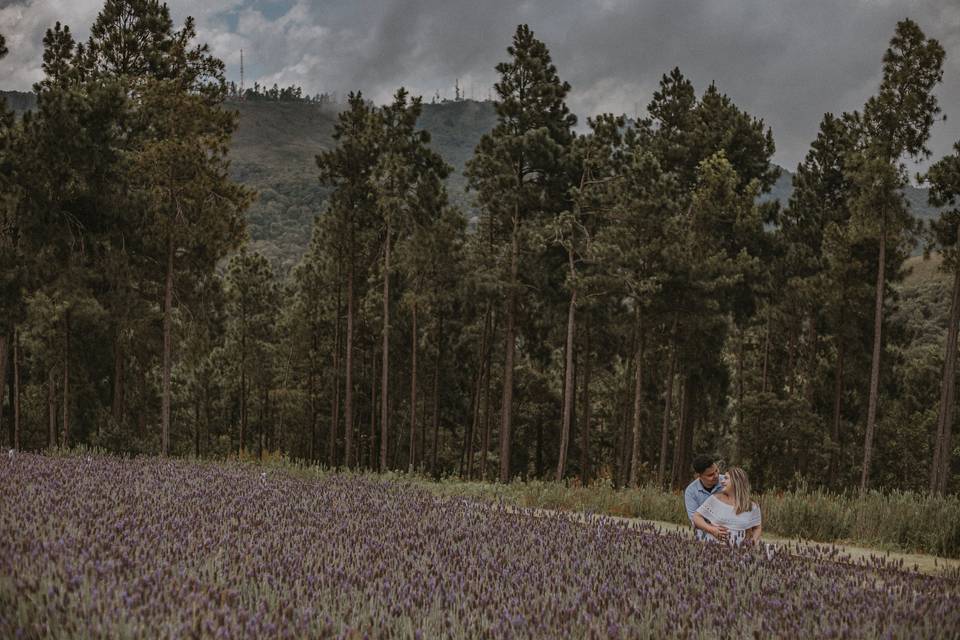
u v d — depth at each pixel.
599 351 49.12
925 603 6.38
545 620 5.45
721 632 5.49
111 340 39.28
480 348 50.91
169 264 32.72
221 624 4.77
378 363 58.88
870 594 6.82
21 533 6.77
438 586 6.18
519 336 51.53
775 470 46.56
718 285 38.09
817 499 15.82
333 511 10.47
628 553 8.47
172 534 7.63
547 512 13.14
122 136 33.94
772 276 46.88
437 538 8.60
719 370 45.06
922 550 13.52
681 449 42.59
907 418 54.53
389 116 42.28
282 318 62.22
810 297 46.53
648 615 5.71
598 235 37.75
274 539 7.89
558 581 6.73
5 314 31.55
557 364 57.91
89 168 31.75
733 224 41.62
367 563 6.95
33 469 12.38
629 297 38.22
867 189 37.16
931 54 35.44
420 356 55.44
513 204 40.97
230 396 70.94
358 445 59.25
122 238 33.62
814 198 50.97
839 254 45.16
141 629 4.56
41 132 31.08
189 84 37.81
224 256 34.84
